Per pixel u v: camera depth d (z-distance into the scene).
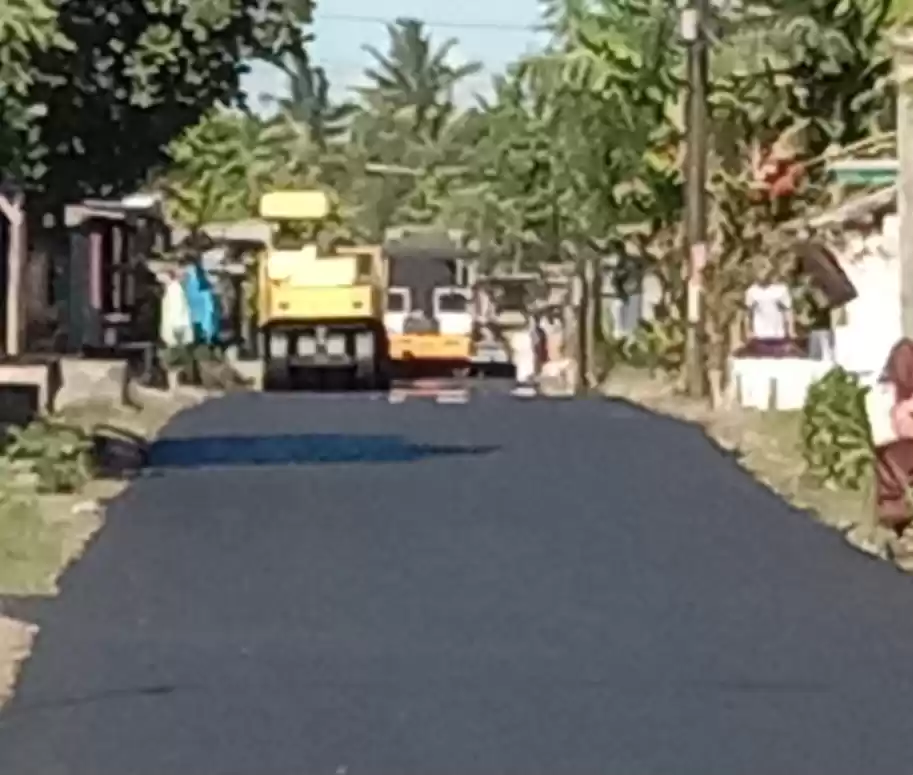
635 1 95.06
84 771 22.19
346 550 39.06
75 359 77.94
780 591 34.69
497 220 129.75
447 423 72.38
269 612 32.28
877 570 37.09
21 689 26.45
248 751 23.12
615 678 27.31
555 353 121.62
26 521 40.72
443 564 37.47
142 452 58.44
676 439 64.62
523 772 22.19
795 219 83.38
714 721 24.75
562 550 39.34
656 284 121.19
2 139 49.06
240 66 61.28
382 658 28.61
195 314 113.00
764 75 86.50
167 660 28.39
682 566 37.41
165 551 38.66
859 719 24.89
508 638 30.22
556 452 60.19
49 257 92.06
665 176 96.94
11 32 43.91
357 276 107.88
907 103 49.38
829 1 84.88
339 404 85.81
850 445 49.62
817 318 78.81
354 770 22.25
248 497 47.41
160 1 58.84
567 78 95.12
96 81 59.38
